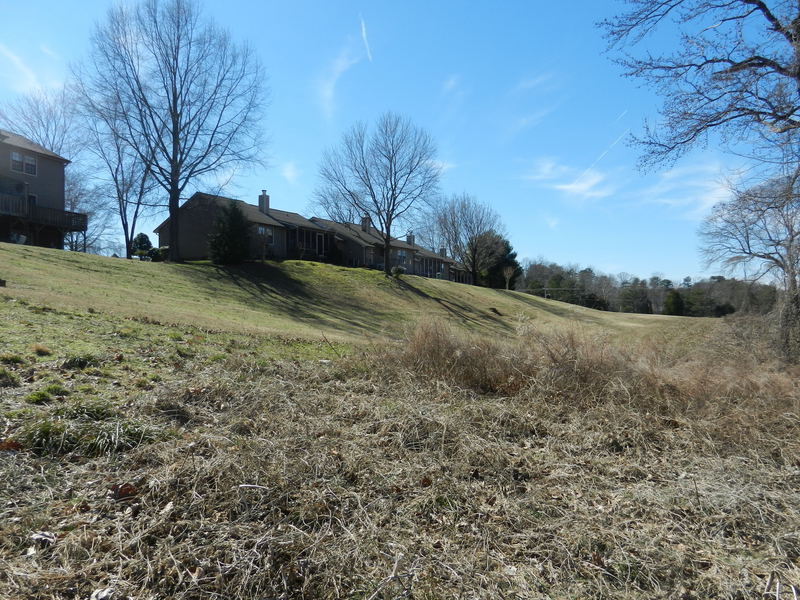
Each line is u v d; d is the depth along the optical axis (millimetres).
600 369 6348
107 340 6887
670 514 3322
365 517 2990
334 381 6160
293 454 3662
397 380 6445
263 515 2896
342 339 12742
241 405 4648
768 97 9414
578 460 4223
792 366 8594
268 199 43125
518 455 4277
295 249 41688
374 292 32719
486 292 45844
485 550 2775
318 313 23125
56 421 3576
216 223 31391
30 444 3295
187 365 6070
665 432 4961
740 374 6422
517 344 7113
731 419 5203
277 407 4770
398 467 3734
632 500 3486
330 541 2699
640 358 6691
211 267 28766
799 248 11086
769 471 4125
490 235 59844
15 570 2188
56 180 29734
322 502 3057
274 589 2287
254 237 36625
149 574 2279
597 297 64625
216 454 3496
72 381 4707
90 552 2385
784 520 3283
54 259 19766
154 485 2990
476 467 3896
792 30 8680
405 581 2426
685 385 6051
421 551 2709
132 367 5574
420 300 34188
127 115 29031
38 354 5445
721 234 15859
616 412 5410
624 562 2719
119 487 2949
